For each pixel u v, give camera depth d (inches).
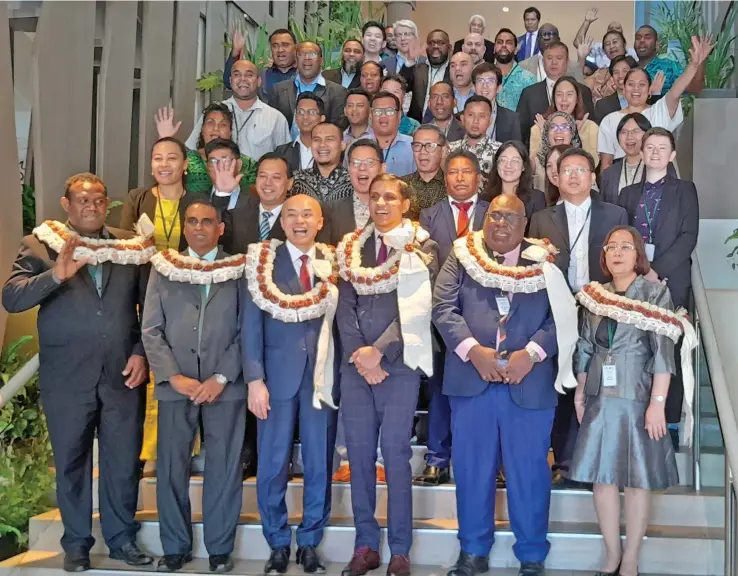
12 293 139.9
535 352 134.0
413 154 184.9
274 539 140.6
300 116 206.5
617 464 133.1
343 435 150.9
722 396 132.1
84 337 142.5
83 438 143.6
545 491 137.2
